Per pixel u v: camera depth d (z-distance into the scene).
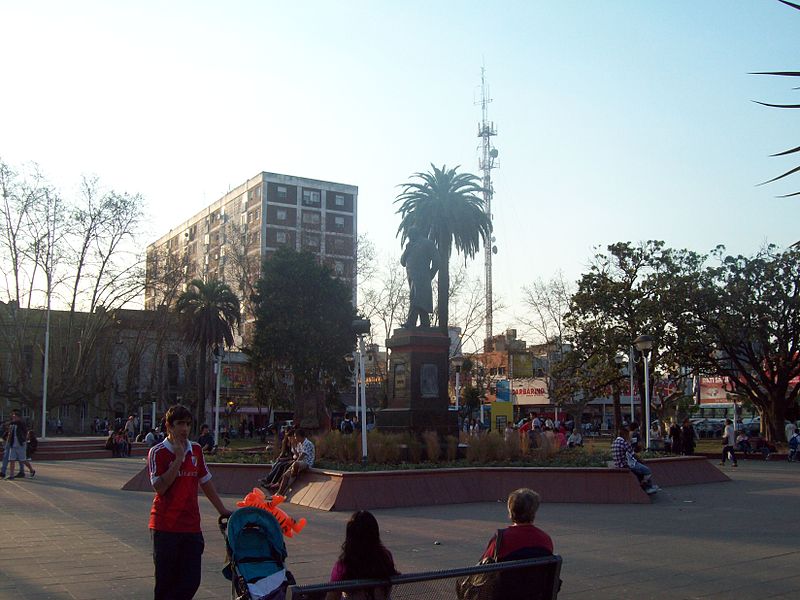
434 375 20.78
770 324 43.84
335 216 90.38
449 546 11.15
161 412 73.12
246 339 64.00
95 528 12.72
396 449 18.50
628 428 19.58
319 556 10.24
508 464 18.94
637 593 8.42
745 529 13.21
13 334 63.75
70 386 56.59
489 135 79.12
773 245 43.78
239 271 67.31
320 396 52.47
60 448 38.09
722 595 8.35
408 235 22.23
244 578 5.54
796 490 20.45
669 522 14.09
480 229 45.28
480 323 59.94
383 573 4.92
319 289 52.72
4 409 68.44
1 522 13.42
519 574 5.09
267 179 86.44
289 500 16.95
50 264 54.12
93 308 57.41
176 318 63.12
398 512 15.20
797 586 8.80
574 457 20.25
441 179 44.22
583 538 12.17
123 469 28.11
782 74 7.29
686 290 43.31
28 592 8.12
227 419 65.81
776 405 44.69
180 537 6.12
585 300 45.72
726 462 34.00
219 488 18.67
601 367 46.56
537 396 69.88
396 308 60.78
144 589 8.29
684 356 44.12
